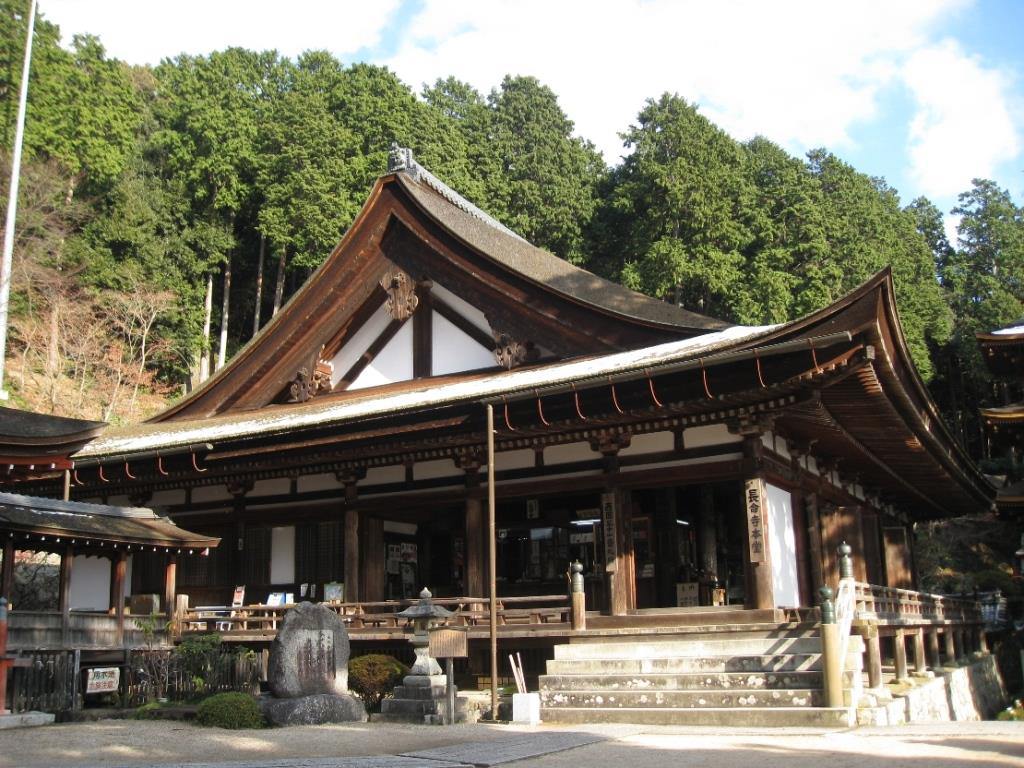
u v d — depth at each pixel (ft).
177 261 180.14
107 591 84.23
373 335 82.84
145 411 157.07
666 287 162.40
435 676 52.70
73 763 34.78
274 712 48.01
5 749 38.99
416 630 53.57
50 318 153.48
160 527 67.36
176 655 60.85
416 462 72.13
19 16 161.38
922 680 62.59
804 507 68.28
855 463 79.56
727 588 79.92
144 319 165.27
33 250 151.94
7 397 119.85
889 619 57.06
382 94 188.34
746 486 58.08
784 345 51.06
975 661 86.17
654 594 69.51
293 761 34.06
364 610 73.15
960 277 240.73
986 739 34.24
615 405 58.80
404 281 79.51
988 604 120.16
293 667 49.93
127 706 57.26
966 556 169.48
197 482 81.00
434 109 196.13
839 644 44.86
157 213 180.04
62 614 57.77
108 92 178.09
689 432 61.16
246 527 79.97
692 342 64.90
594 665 53.67
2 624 48.65
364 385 82.23
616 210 188.03
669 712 46.26
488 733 44.24
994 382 197.06
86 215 168.25
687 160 171.83
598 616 59.98
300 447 71.56
